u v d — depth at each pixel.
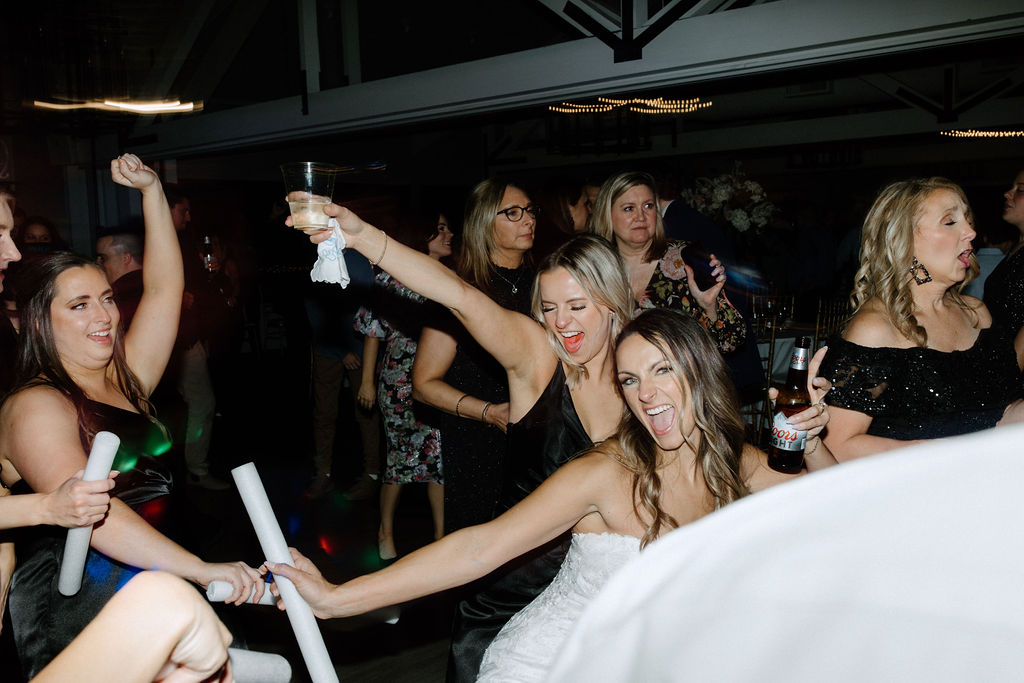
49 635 1.95
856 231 8.73
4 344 2.18
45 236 5.19
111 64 8.11
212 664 0.69
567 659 0.42
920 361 2.36
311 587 1.57
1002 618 0.35
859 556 0.38
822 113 11.49
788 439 1.90
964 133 10.52
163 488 2.18
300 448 6.57
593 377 2.12
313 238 1.82
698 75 4.85
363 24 10.20
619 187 3.47
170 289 2.37
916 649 0.35
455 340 3.07
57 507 1.66
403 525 4.82
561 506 1.72
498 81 5.94
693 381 1.74
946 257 2.35
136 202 9.38
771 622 0.38
